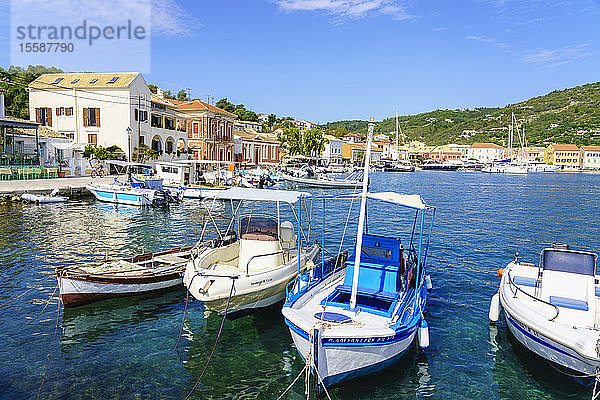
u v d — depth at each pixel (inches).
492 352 418.6
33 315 475.2
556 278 407.8
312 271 470.9
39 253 717.3
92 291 494.6
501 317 502.0
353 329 348.2
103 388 348.2
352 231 1015.0
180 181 1718.8
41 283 570.6
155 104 2239.2
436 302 545.6
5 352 396.8
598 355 327.6
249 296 457.7
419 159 6092.5
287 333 454.6
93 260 682.2
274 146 3587.6
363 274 441.4
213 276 439.8
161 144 2268.7
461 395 352.2
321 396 338.6
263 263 506.9
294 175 2748.5
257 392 351.6
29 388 343.6
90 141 2026.3
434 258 758.5
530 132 7391.7
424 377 376.2
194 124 2598.4
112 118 1998.0
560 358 363.6
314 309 400.8
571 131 6924.2
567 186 2571.4
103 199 1359.5
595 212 1378.0
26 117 2566.4
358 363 350.0
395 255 450.0
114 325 459.8
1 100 1739.7
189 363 391.5
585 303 383.9
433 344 433.7
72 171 1782.7
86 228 952.9
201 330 455.8
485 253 799.7
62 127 2042.3
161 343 425.7
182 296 543.5
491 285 610.5
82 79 2095.2
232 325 469.7
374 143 6200.8
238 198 518.9
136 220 1088.8
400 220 1190.9
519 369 389.1
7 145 1658.5
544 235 985.5
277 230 518.0
